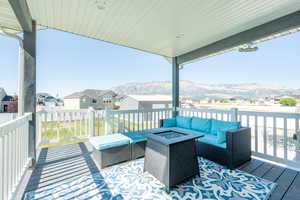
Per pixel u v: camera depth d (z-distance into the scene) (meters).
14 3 1.80
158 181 2.14
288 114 2.65
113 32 3.32
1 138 1.47
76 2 2.25
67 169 2.47
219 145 2.67
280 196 1.83
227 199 1.77
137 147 2.96
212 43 3.89
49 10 2.45
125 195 1.83
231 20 2.79
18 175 2.01
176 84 5.11
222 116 3.72
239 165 2.63
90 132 4.21
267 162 2.80
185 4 2.31
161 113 4.86
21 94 2.53
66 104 29.97
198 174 2.25
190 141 2.20
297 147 2.60
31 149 2.54
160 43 3.94
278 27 2.68
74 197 1.79
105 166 2.54
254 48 3.24
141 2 2.27
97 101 26.95
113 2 2.27
